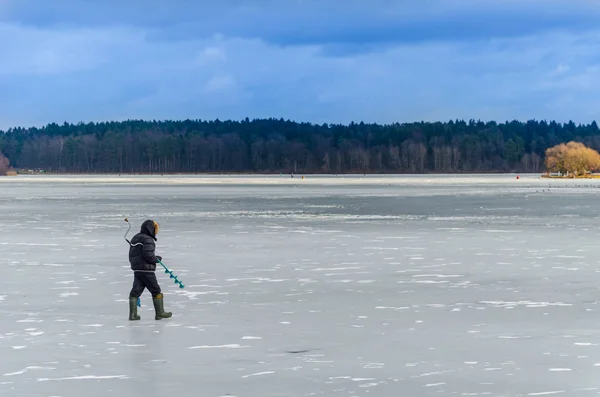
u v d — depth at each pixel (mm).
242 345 12734
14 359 11812
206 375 10883
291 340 13102
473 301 17109
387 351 12289
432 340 13086
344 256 26406
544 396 9859
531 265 23734
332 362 11594
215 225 41406
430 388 10227
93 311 15984
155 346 12672
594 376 10773
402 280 20516
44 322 14781
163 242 31703
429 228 38969
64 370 11172
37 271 22578
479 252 27609
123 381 10594
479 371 11062
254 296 17875
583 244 30469
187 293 18328
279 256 26453
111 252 27922
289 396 9898
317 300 17297
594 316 15266
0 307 16484
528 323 14555
